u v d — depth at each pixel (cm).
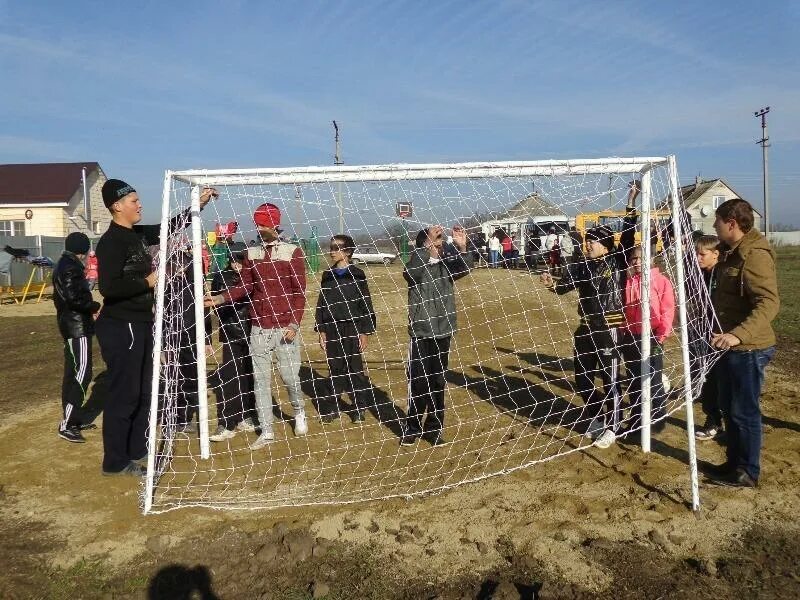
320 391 720
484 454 507
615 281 502
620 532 377
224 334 559
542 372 781
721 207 420
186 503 428
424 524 393
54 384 811
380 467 487
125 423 476
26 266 2205
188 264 505
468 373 793
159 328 425
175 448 543
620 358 521
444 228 504
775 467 465
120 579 341
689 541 365
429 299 509
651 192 461
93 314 575
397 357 906
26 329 1384
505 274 679
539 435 547
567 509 407
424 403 525
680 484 439
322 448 533
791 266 2595
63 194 3094
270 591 326
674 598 313
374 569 345
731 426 431
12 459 521
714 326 445
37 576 345
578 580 329
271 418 535
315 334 1076
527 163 439
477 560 351
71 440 559
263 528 392
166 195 433
